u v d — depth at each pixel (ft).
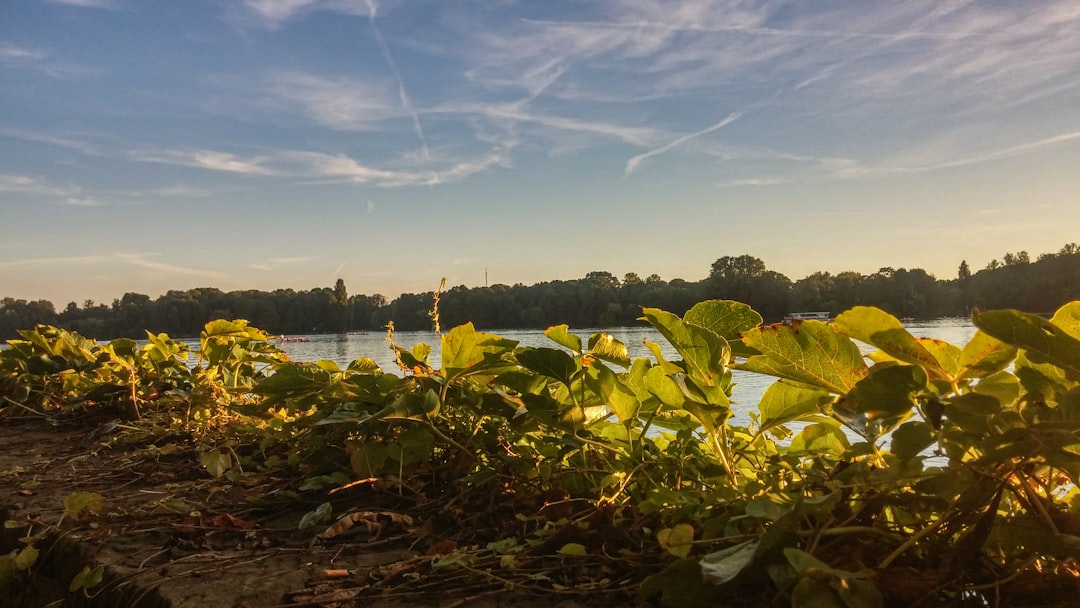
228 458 7.82
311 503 6.54
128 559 5.22
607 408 6.54
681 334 5.17
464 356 6.79
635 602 4.04
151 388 13.01
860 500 3.98
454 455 6.97
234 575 4.76
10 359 15.69
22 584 5.90
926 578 3.43
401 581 4.55
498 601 4.16
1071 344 3.26
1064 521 3.46
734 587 3.72
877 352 4.83
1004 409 3.60
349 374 9.02
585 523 4.96
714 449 5.47
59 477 8.13
